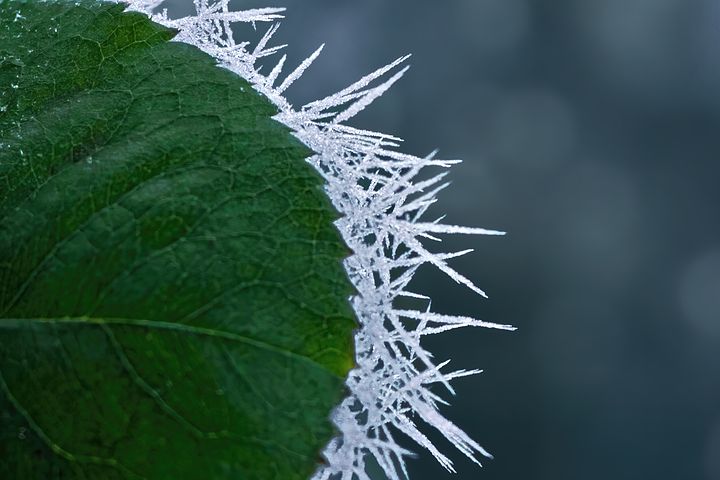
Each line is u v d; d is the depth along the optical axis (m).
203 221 0.18
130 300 0.18
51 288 0.18
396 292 0.18
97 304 0.18
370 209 0.19
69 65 0.19
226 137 0.18
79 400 0.18
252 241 0.18
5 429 0.18
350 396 0.18
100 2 0.19
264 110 0.19
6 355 0.18
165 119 0.19
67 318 0.18
